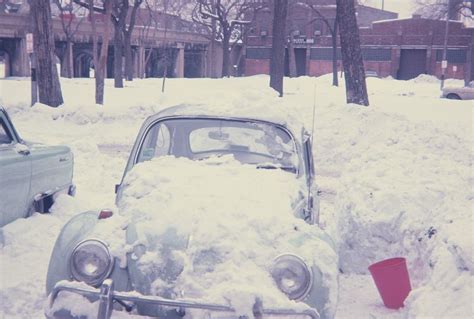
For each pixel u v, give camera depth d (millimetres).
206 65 80688
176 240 3865
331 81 55594
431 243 5477
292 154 5121
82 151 11664
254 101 5586
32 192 6547
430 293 4527
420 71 70938
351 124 13203
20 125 16578
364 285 5723
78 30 53594
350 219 6289
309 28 75500
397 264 4988
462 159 9914
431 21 68875
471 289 4211
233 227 3930
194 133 5266
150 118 5320
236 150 5258
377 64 72562
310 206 4898
